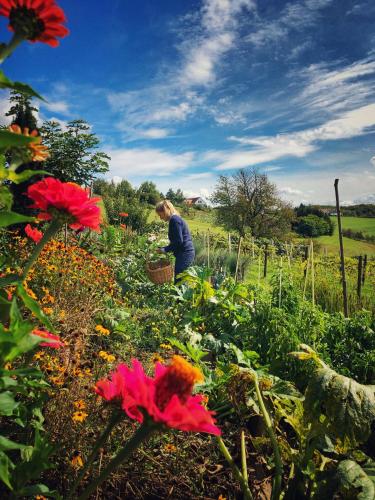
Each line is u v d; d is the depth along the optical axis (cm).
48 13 82
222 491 202
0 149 91
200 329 447
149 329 434
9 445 91
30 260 102
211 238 1573
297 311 361
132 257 884
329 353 340
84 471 100
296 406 213
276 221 3072
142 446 198
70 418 173
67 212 107
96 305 387
